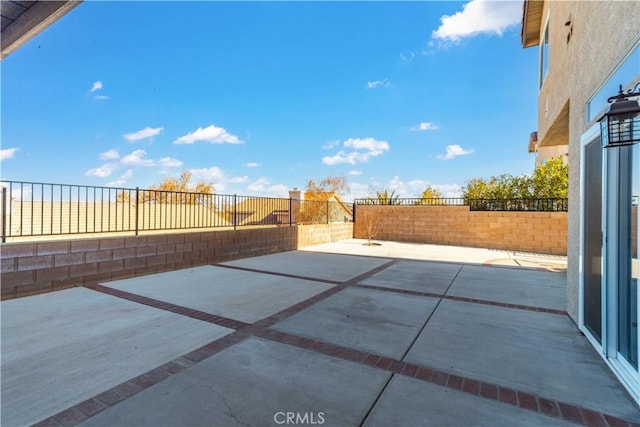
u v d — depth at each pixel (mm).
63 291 4883
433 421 1938
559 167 12133
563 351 3008
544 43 7434
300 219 12242
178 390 2234
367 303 4543
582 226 3488
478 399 2188
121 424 1868
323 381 2387
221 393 2205
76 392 2195
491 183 13883
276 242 9930
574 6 3961
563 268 7641
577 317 3637
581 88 3588
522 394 2262
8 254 4410
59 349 2877
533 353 2955
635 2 2344
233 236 8234
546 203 11430
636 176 2387
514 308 4383
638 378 2193
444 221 13086
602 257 2836
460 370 2609
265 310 4137
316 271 6918
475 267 7688
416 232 13781
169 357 2750
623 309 2607
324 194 18594
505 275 6719
